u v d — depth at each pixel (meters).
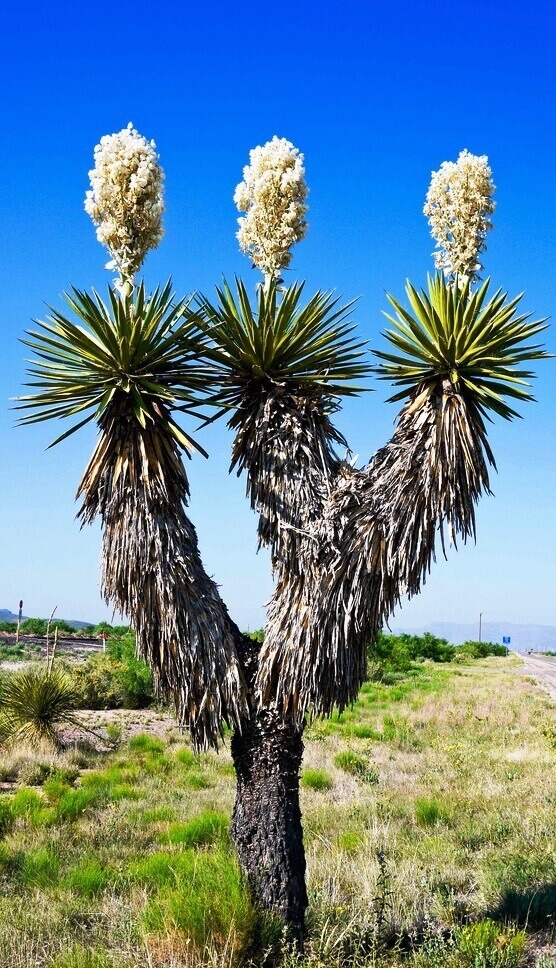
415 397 5.57
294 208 5.82
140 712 22.39
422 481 5.18
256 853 5.55
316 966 4.89
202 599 5.48
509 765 13.63
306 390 5.85
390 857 7.96
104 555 5.60
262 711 5.53
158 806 10.88
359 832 9.09
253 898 5.49
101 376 5.72
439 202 5.80
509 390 5.39
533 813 9.30
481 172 5.69
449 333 5.39
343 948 5.33
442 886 6.97
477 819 9.60
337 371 5.90
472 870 7.54
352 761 14.12
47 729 16.03
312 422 5.79
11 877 7.80
